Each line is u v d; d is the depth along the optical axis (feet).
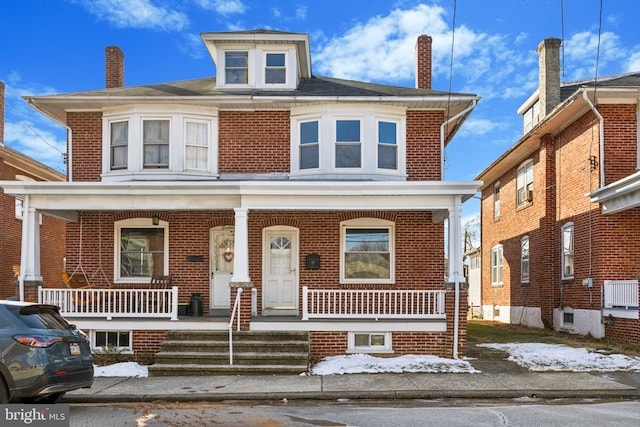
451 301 43.45
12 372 25.71
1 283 66.18
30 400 29.25
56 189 44.86
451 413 28.04
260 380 36.45
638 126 51.85
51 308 29.27
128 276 52.16
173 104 50.98
